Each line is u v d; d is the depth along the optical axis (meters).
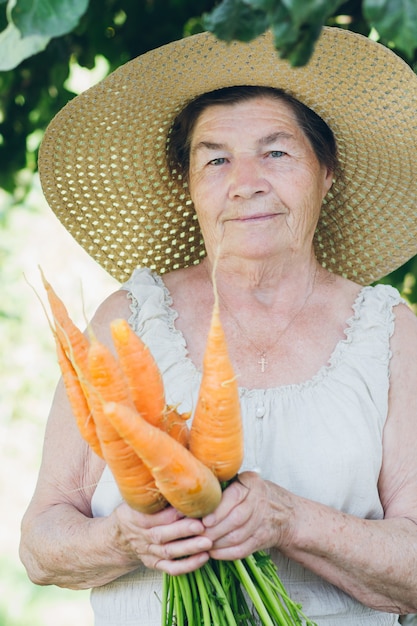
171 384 2.84
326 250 3.46
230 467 2.35
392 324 2.94
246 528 2.42
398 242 3.37
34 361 9.03
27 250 9.20
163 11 4.32
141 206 3.34
